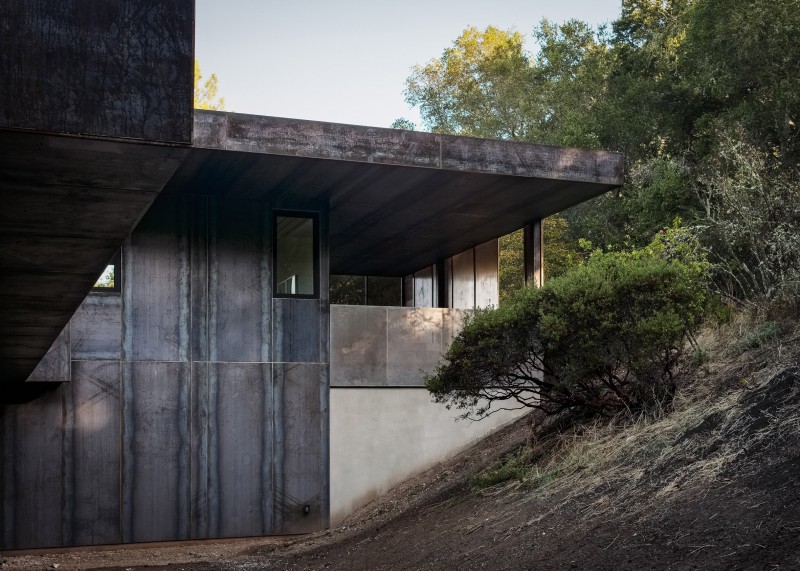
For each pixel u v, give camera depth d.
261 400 11.45
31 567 9.34
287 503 11.43
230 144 9.51
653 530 5.70
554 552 6.04
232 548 10.59
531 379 9.01
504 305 9.08
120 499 10.70
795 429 6.32
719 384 8.14
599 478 7.32
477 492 8.84
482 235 14.78
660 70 22.02
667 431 7.59
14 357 8.23
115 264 11.00
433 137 10.29
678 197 17.48
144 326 11.03
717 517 5.46
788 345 8.24
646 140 21.25
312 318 11.84
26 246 4.46
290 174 10.59
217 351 11.31
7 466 10.33
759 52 16.92
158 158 3.36
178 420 11.04
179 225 11.34
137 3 3.24
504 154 10.59
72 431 10.59
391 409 12.75
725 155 13.68
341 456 12.37
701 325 9.10
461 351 8.94
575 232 22.94
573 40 28.52
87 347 10.77
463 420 13.09
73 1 3.16
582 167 10.98
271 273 11.69
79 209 3.92
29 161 3.34
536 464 8.93
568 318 8.32
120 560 9.80
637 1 24.08
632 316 8.21
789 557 4.54
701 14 18.12
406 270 18.98
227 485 11.18
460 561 6.70
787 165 15.62
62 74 3.12
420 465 12.77
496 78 30.06
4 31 3.08
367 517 11.35
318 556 8.96
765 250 10.66
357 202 12.11
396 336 12.91
